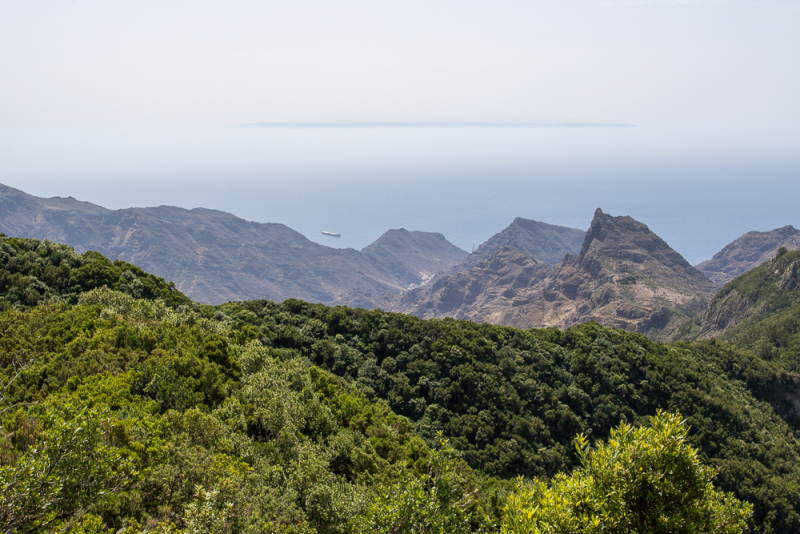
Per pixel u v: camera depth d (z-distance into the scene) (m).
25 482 15.16
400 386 73.25
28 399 33.88
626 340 88.00
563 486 16.98
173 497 22.25
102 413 20.14
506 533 16.97
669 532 15.20
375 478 37.41
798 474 62.91
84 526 17.22
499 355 81.94
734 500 17.45
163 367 38.56
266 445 34.66
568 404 74.06
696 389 74.06
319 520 27.77
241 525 21.77
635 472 16.08
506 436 65.81
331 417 46.91
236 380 48.78
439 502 20.28
